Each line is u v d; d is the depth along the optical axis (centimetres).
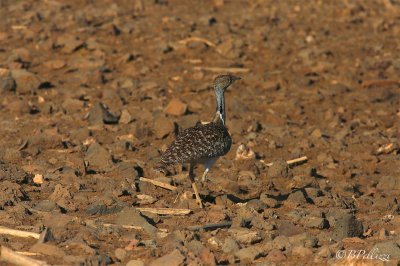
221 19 4056
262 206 1764
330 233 1582
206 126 1800
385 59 3416
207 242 1498
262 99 2872
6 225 1575
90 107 2669
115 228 1555
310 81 3095
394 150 2339
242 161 2136
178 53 3422
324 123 2666
